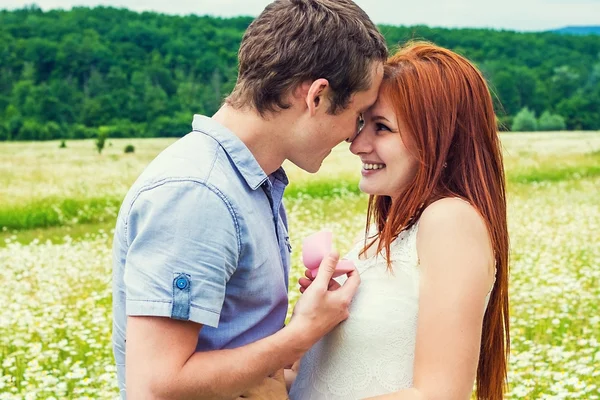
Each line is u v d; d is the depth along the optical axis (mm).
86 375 5277
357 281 2457
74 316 6547
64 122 41375
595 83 49094
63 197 15766
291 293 6934
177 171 2219
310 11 2352
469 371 2334
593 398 4574
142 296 2146
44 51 43781
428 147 2463
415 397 2297
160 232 2156
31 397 4770
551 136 32469
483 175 2498
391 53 2625
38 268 8242
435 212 2418
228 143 2332
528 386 4762
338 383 2545
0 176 19984
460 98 2479
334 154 22453
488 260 2412
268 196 2434
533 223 10469
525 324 6023
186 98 42750
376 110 2545
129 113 41844
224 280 2219
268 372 2299
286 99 2357
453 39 51625
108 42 44906
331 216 12242
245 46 2410
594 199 13859
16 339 5855
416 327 2447
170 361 2162
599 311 6531
